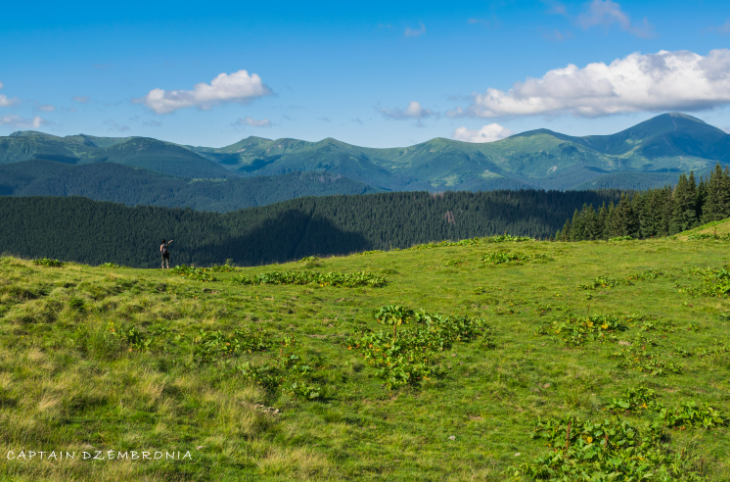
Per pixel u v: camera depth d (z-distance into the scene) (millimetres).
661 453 10125
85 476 7445
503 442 10969
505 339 18281
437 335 18000
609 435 10711
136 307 17406
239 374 13102
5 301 15555
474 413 12523
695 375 14586
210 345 14836
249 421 10492
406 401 12906
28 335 13531
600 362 15938
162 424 9703
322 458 9375
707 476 9273
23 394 9812
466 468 9586
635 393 13109
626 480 8906
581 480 9086
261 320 18516
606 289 25328
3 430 8430
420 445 10617
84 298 17188
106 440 8867
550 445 10773
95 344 13375
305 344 16188
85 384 10766
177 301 19219
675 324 19234
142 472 7855
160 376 12008
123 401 10422
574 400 13125
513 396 13469
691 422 11594
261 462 8828
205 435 9742
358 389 13422
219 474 8258
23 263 22047
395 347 16219
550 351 17094
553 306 22578
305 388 12781
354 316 20609
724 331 18312
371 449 10133
